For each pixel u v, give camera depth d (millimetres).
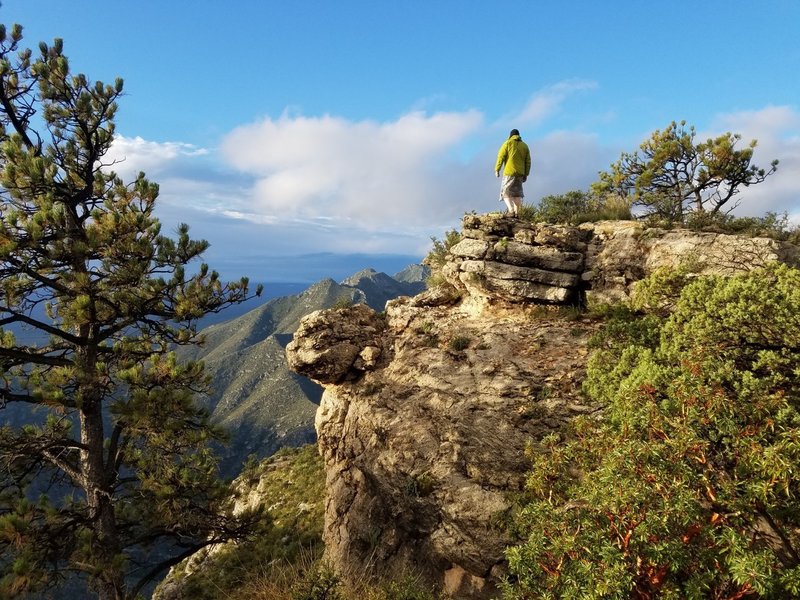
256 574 11742
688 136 22672
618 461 5250
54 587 10617
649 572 4680
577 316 13930
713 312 7938
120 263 12680
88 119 13992
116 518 13922
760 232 13148
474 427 10836
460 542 8938
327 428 14750
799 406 6188
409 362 14250
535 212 19094
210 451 14016
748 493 4730
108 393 12984
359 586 9094
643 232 14164
